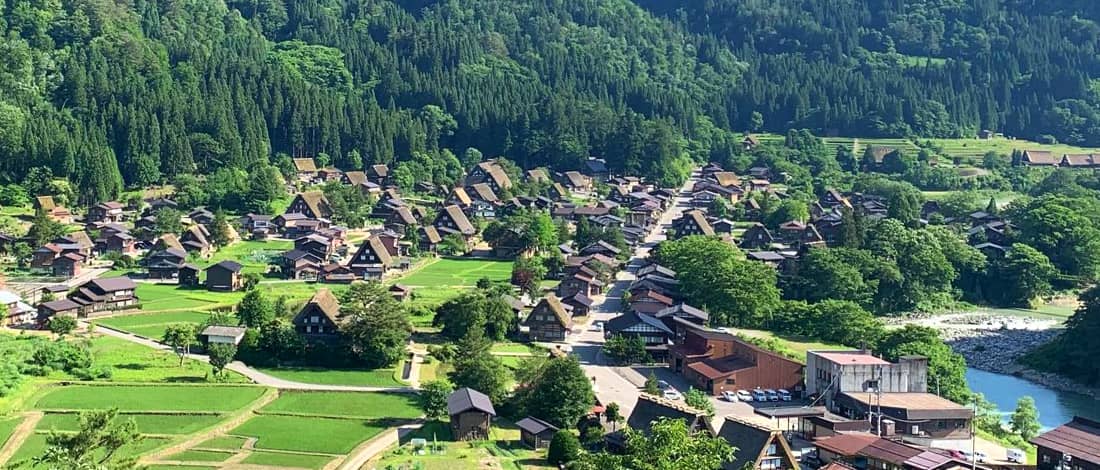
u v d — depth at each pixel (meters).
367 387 134.50
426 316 172.50
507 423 124.31
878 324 174.00
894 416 126.69
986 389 164.62
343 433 115.50
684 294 189.75
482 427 116.69
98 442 78.75
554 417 119.44
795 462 103.69
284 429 115.94
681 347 154.25
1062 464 108.38
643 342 157.25
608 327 164.00
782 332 177.38
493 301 163.25
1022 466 111.44
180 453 106.75
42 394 122.81
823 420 120.62
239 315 156.00
